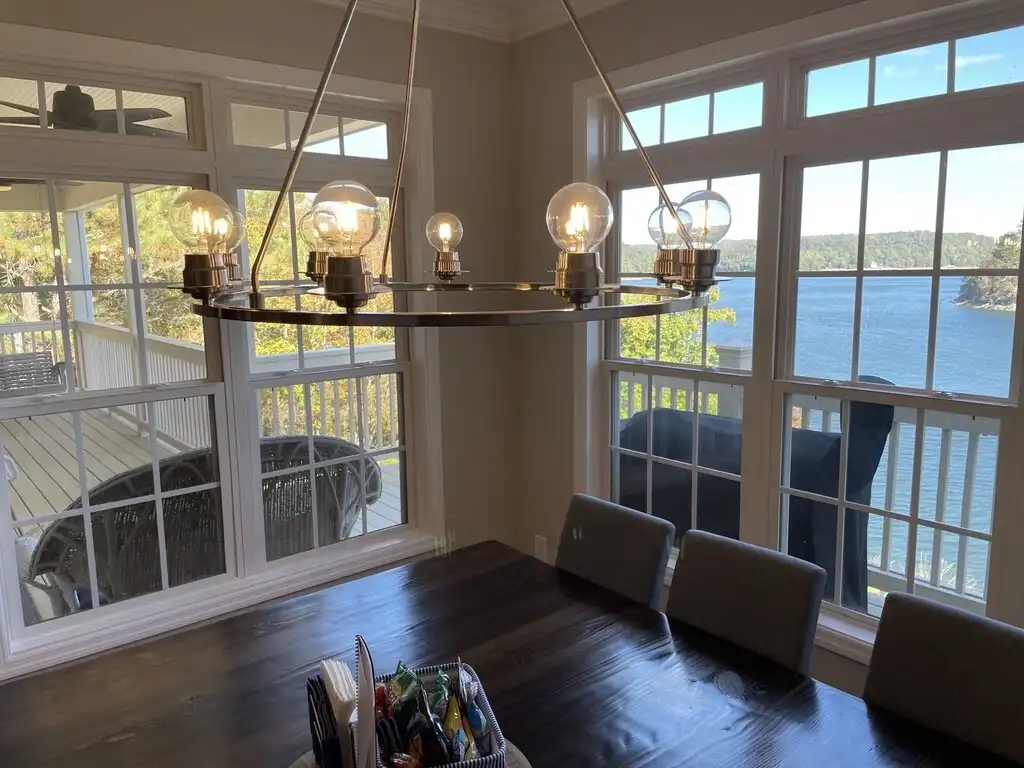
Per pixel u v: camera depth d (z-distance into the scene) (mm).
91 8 2252
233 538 2820
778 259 2494
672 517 2986
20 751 1358
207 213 1229
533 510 3504
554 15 3014
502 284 1541
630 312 995
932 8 1972
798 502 2572
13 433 2361
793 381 2506
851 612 2449
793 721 1420
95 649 2488
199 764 1318
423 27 2977
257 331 2846
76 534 2516
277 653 1706
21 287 2342
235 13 2520
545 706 1475
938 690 1460
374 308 3146
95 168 2404
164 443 2658
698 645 1722
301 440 3004
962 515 2188
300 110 2828
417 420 3295
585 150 2979
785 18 2283
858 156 2277
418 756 1180
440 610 1912
